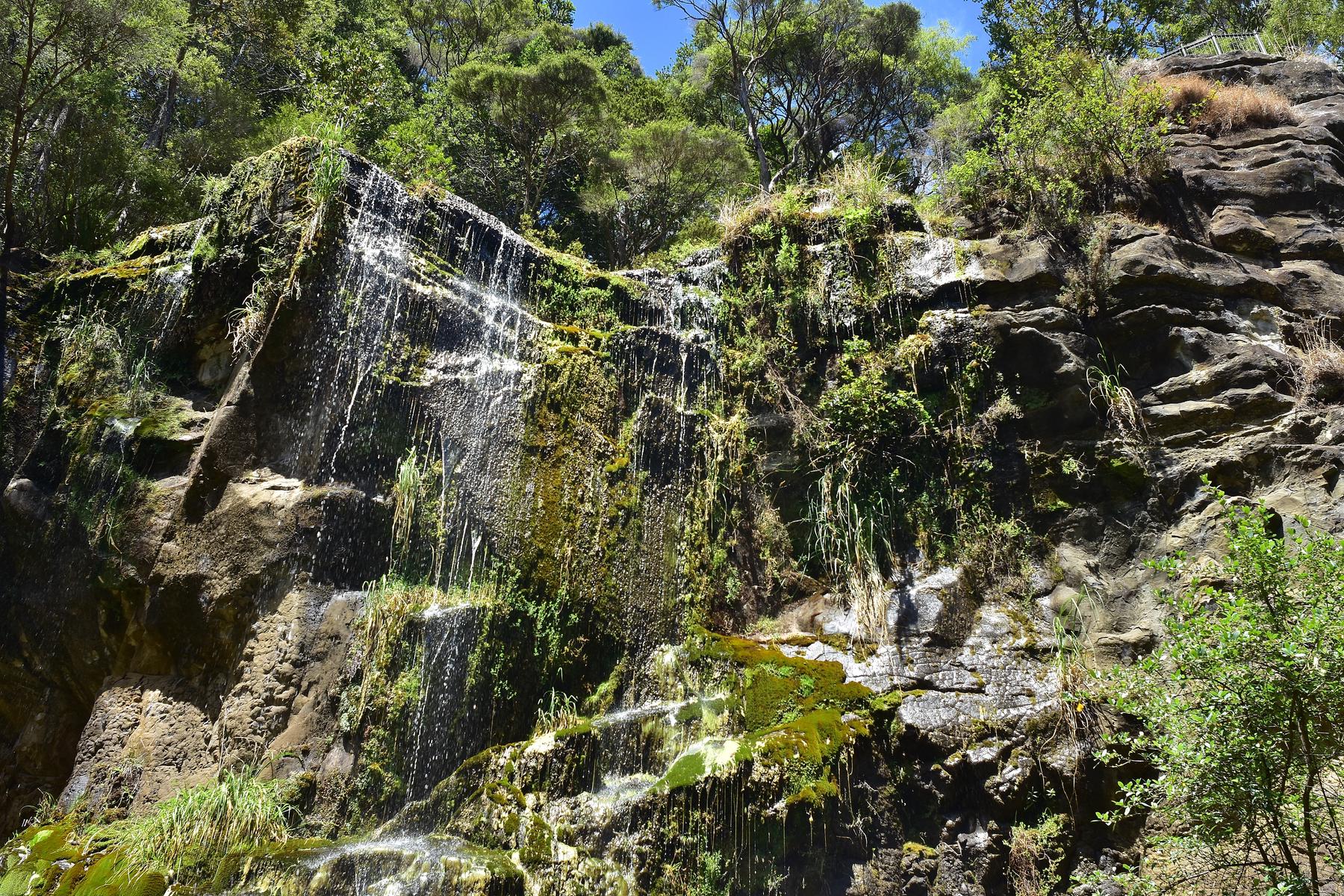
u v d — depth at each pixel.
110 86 11.16
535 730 6.52
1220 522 6.66
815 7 20.28
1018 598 6.99
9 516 7.19
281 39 15.79
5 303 7.90
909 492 7.58
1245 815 4.31
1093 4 16.89
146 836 5.37
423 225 7.72
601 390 7.73
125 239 10.43
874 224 8.62
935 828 6.02
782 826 5.95
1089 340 7.69
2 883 5.33
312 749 5.83
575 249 9.88
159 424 7.05
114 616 6.71
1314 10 16.70
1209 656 4.28
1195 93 10.16
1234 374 7.29
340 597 6.29
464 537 6.78
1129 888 5.03
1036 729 6.11
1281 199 8.82
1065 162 8.91
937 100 20.80
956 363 7.83
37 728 6.80
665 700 6.88
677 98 20.97
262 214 7.30
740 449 8.02
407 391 7.02
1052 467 7.37
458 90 16.22
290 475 6.60
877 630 6.96
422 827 5.88
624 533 7.32
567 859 5.63
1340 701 3.99
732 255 8.94
